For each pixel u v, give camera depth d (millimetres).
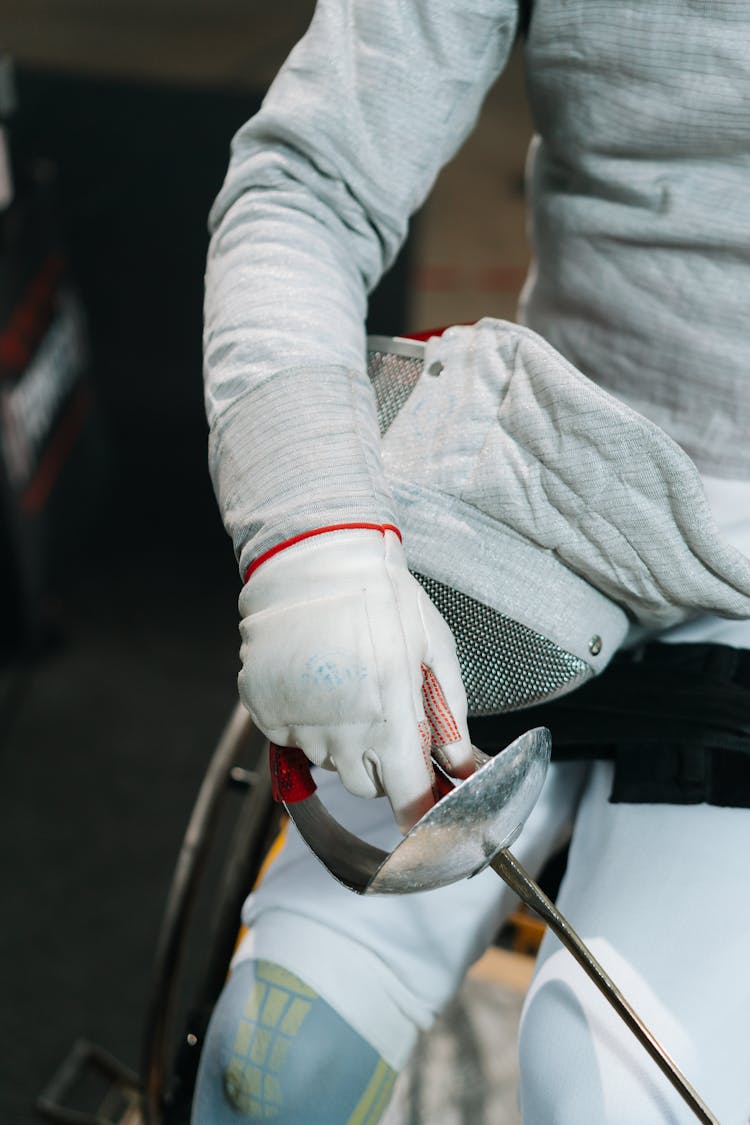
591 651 692
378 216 725
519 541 681
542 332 805
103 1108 1320
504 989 1253
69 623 2223
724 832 681
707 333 709
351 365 656
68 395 2248
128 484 2545
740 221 684
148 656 2150
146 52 4758
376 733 570
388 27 699
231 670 2127
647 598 682
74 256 2537
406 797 577
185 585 2318
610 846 704
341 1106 699
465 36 710
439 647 596
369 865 569
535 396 649
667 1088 615
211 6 5312
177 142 2789
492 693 704
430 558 680
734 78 655
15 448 2004
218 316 684
